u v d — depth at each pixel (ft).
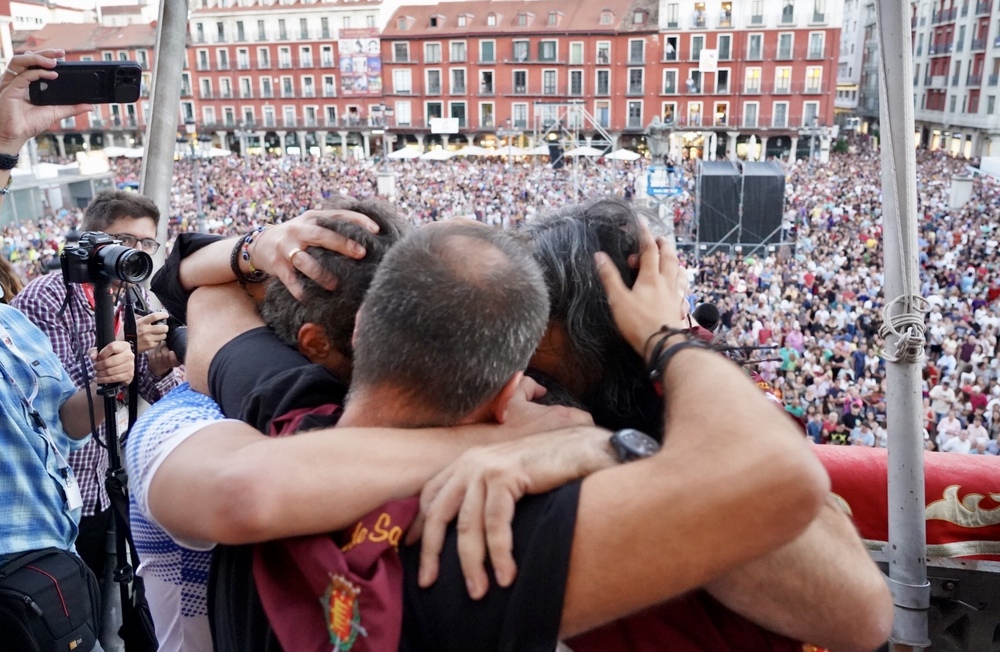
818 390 33.71
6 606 5.73
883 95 7.77
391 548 2.86
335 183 134.21
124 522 6.39
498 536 2.73
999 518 7.81
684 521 2.59
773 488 2.57
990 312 46.75
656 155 58.95
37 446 6.19
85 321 9.36
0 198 6.70
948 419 29.32
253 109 203.41
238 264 4.65
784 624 3.06
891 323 7.48
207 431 3.43
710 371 3.04
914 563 7.48
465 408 3.15
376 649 2.68
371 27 194.49
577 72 183.32
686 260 62.90
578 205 4.16
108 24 207.92
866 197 101.60
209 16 199.93
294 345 4.23
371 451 3.02
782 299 51.80
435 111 196.44
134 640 6.42
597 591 2.66
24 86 6.56
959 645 7.82
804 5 163.63
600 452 2.98
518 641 2.67
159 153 9.94
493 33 186.29
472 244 3.16
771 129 171.32
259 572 3.00
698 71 174.19
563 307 3.83
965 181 83.92
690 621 3.22
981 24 119.24
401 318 3.02
